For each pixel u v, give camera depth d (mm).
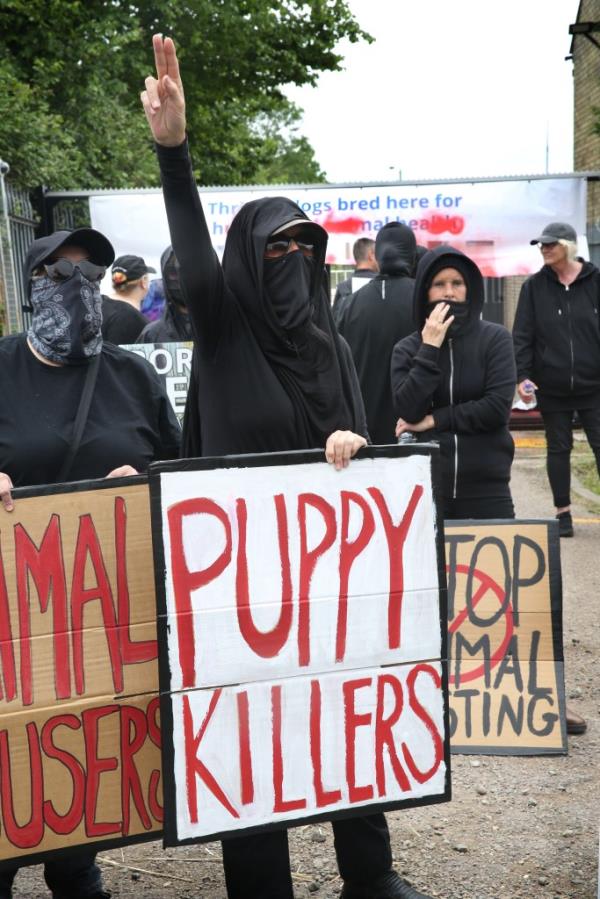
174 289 5973
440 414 4465
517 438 13453
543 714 4309
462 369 4477
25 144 12578
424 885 3293
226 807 2562
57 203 12531
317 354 2828
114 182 16609
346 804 2674
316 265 2859
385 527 2668
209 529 2518
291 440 2791
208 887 3350
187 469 2498
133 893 3303
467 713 4332
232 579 2539
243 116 26062
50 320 2879
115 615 2619
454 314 4477
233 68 22312
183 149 2576
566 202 12438
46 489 2559
